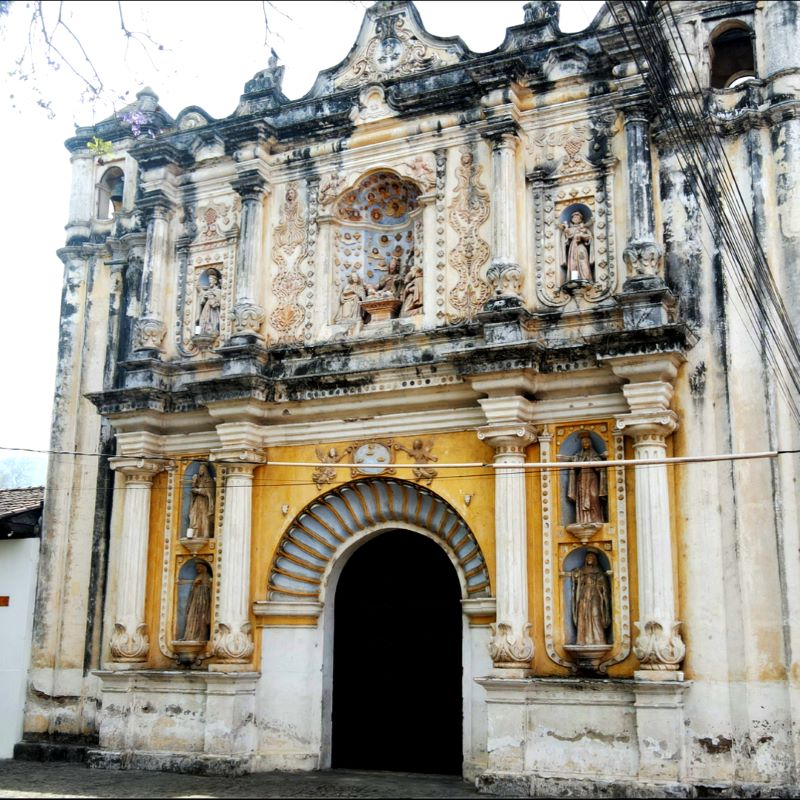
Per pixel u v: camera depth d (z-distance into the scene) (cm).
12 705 1850
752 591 1353
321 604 1662
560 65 1614
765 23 1498
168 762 1617
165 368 1798
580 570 1464
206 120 1914
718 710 1339
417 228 1716
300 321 1738
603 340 1431
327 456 1673
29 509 1930
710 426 1420
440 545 1600
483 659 1513
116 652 1700
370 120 1739
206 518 1739
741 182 1462
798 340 1382
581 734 1384
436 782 1503
